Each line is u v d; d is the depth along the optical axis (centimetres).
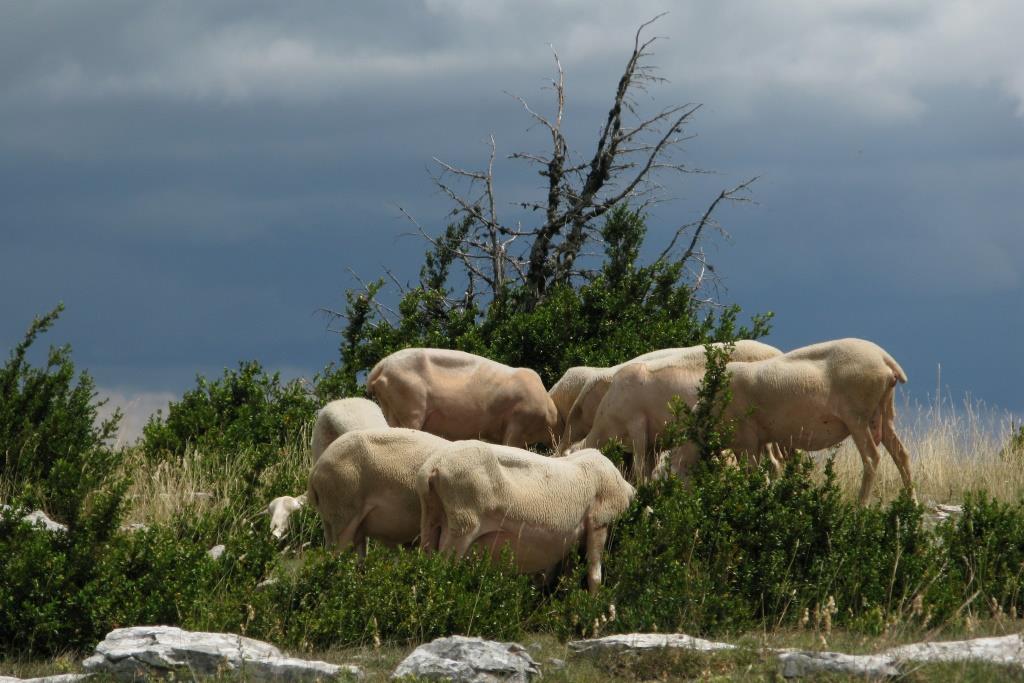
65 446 2350
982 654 1375
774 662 1359
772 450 2194
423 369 2488
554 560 1689
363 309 3391
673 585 1617
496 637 1565
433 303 3591
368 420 2102
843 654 1358
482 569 1608
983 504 1820
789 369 2119
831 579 1664
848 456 2502
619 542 1717
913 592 1672
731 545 1695
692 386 2167
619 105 4009
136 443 2716
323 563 1605
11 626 1550
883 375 2103
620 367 2308
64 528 1886
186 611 1568
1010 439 2614
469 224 4125
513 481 1647
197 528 2027
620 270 3403
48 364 2539
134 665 1355
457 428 2495
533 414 2502
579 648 1441
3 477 2272
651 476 2177
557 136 4106
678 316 3384
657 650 1401
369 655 1484
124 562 1642
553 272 4022
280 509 2112
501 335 3200
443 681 1317
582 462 1711
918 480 2430
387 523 1750
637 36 4012
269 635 1527
